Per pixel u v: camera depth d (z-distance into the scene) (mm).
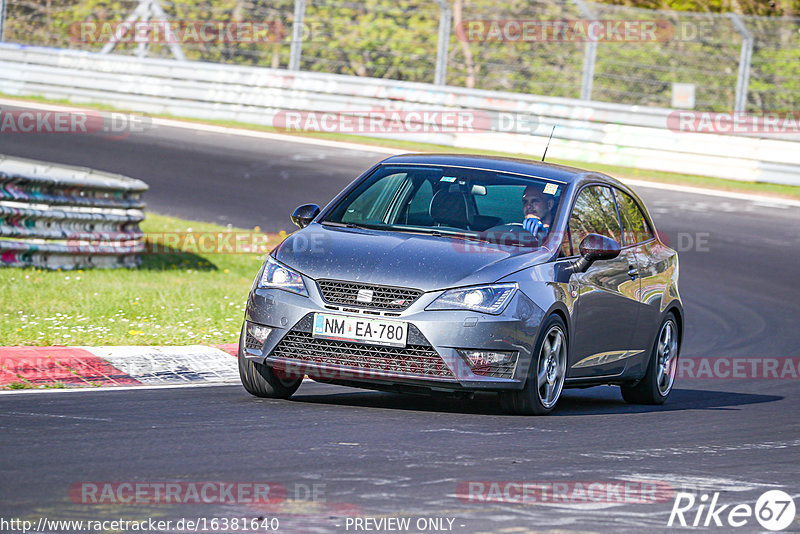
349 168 78938
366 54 101812
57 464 19375
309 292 26188
